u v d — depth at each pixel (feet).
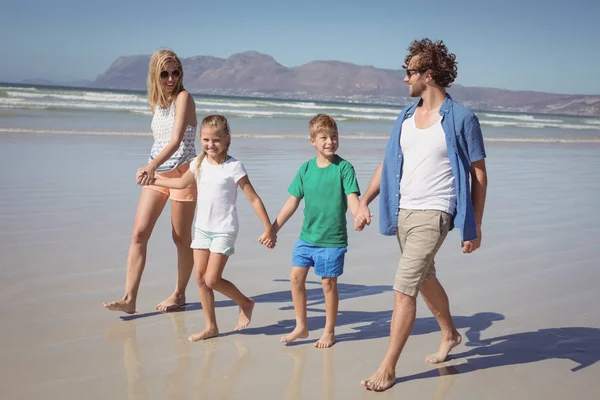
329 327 12.23
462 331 13.15
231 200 12.44
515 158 53.21
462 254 19.61
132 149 42.78
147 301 14.23
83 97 120.67
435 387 10.45
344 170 11.88
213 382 10.33
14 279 15.03
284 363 11.27
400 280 10.35
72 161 35.24
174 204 13.69
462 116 10.25
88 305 13.71
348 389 10.30
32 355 11.00
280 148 49.62
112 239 19.31
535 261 19.07
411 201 10.51
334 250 11.94
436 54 10.33
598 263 19.10
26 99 106.22
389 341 11.50
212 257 12.12
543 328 13.38
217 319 13.46
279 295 15.14
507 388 10.44
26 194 25.39
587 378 10.87
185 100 13.70
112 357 11.12
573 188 36.06
